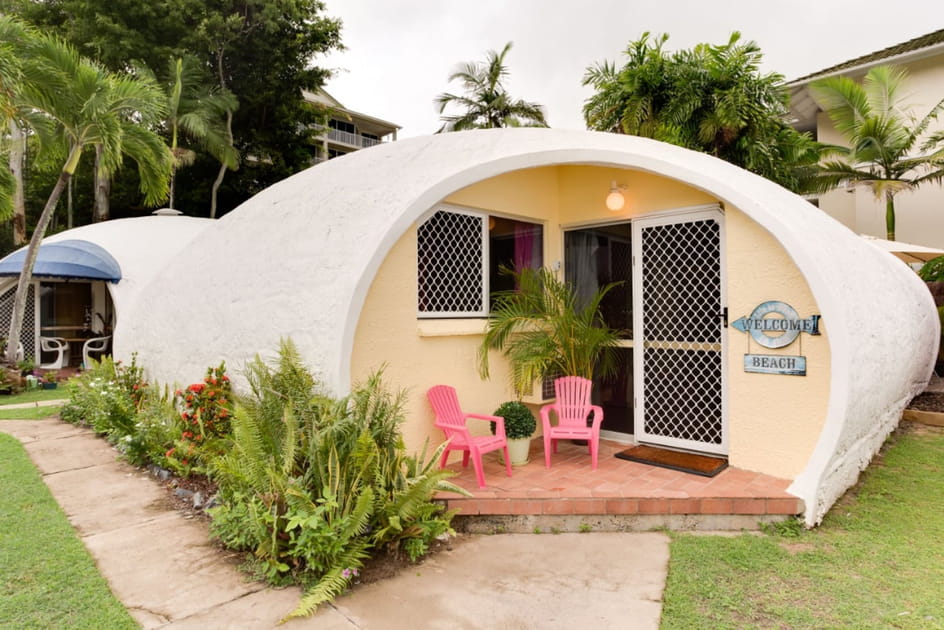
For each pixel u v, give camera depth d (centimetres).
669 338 613
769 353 508
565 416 595
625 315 659
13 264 1326
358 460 389
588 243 693
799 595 349
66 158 1255
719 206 562
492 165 539
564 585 367
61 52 1028
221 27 2006
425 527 405
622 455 590
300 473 416
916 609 331
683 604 341
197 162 2219
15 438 755
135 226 1578
